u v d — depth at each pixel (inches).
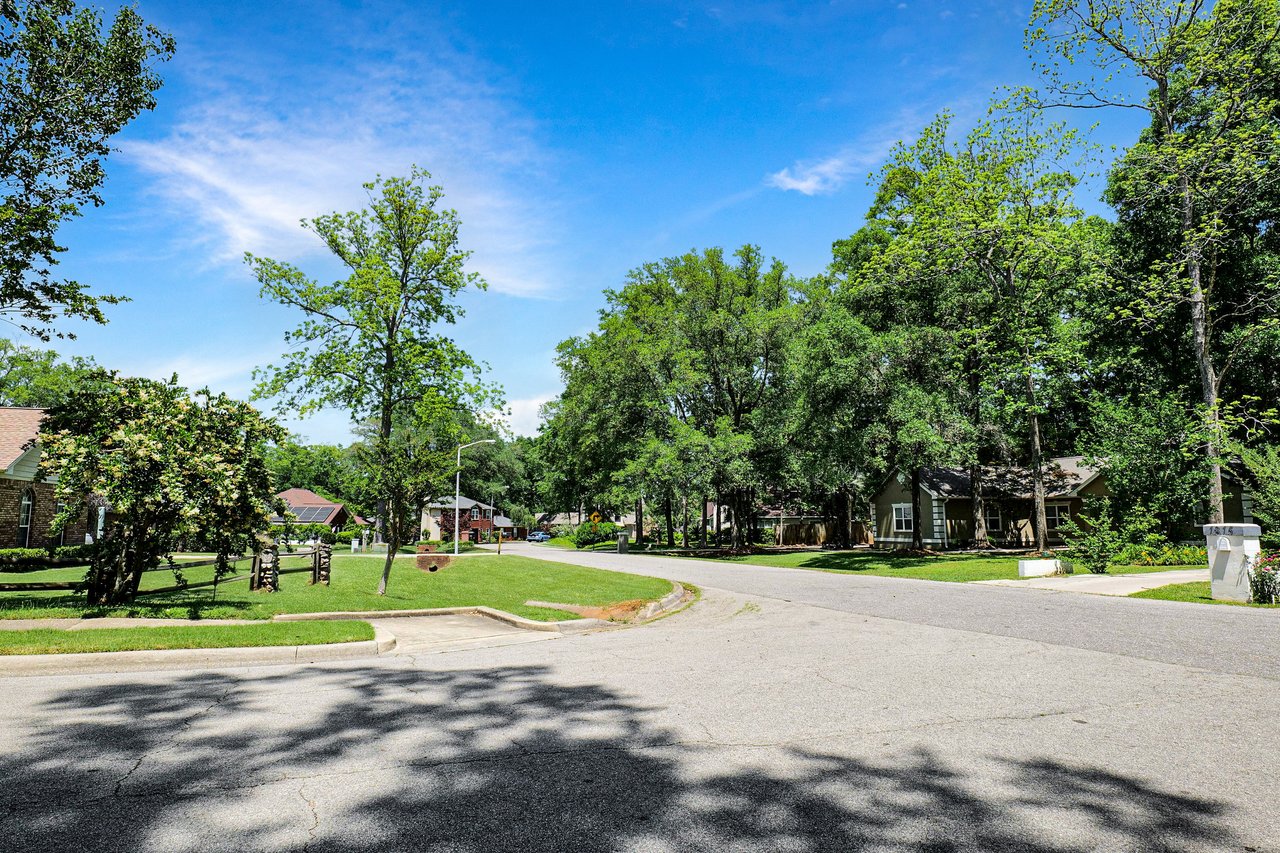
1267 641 350.3
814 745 198.5
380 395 1519.4
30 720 219.9
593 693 262.5
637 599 631.8
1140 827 144.1
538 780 171.0
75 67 682.8
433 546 1827.0
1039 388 1038.4
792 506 2050.9
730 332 1689.2
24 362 1942.7
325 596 584.7
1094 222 1277.1
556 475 2780.5
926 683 274.4
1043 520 1015.0
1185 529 1044.5
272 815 148.3
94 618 419.8
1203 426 872.9
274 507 555.8
